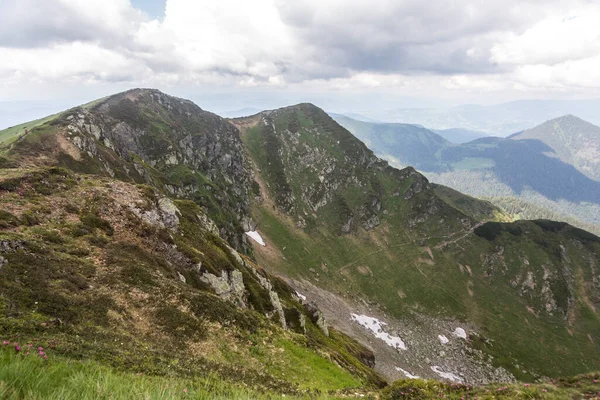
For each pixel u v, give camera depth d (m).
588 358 158.75
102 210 45.00
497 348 160.12
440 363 141.38
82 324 22.78
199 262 49.19
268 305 62.22
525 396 17.64
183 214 69.06
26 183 42.59
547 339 169.50
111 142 133.75
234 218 197.50
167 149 189.00
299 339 40.25
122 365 16.89
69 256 31.77
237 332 33.62
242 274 64.50
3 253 25.94
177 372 18.98
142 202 52.88
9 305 20.59
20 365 7.90
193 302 33.78
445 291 199.50
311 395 24.84
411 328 168.88
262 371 28.83
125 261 35.19
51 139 99.62
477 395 18.88
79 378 8.75
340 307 171.62
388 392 22.36
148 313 29.42
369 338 146.00
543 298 193.62
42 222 36.00
